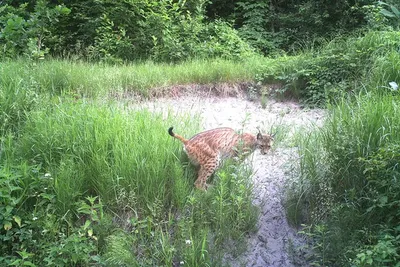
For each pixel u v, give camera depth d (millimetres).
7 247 4648
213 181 5320
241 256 4801
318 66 8898
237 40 11828
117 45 11242
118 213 5066
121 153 5281
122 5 11859
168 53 11133
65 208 4871
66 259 4520
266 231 5109
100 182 5121
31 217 4703
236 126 7348
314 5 13602
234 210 5039
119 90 7859
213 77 9078
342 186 5148
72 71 8336
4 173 4773
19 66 8016
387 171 4750
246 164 5613
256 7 14359
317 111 8258
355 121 5395
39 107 6242
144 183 5156
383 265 4152
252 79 9234
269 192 5531
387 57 8156
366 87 7863
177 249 4711
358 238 4691
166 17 11500
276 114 8094
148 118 6043
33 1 12641
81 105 6211
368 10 11047
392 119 5289
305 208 5262
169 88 8664
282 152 6078
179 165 5230
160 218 5020
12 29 10180
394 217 4691
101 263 4527
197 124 6406
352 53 8883
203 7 13383
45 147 5348
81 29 12242
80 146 5352
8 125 5949
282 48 13641
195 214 4965
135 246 4785
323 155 5363
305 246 4836
